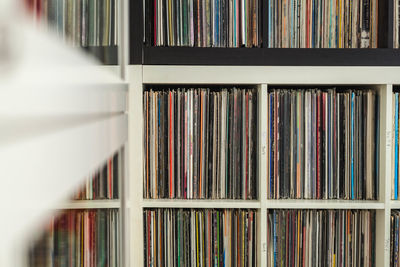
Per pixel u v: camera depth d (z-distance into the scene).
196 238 1.51
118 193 0.47
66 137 0.16
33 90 0.12
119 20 0.51
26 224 0.12
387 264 1.46
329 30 1.54
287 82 1.41
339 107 1.52
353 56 1.41
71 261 0.21
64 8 0.19
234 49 1.39
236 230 1.51
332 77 1.41
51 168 0.14
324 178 1.53
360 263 1.53
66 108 0.16
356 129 1.52
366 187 1.52
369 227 1.53
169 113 1.50
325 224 1.52
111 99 0.37
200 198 1.52
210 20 1.50
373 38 1.54
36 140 0.12
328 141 1.53
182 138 1.50
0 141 0.10
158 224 1.50
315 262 1.53
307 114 1.52
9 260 0.11
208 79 1.39
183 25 1.49
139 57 1.36
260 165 1.46
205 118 1.51
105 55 0.35
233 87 1.58
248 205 1.46
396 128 1.50
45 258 0.15
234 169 1.51
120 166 0.50
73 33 0.21
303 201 1.49
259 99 1.46
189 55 1.38
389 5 1.44
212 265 1.52
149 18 1.48
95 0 0.29
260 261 1.47
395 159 1.50
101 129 0.28
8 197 0.10
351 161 1.52
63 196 0.16
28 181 0.12
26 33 0.11
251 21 1.50
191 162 1.51
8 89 0.10
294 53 1.40
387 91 1.44
